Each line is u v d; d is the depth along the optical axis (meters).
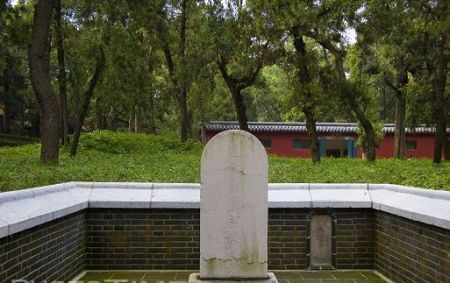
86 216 6.89
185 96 24.11
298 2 14.50
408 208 5.89
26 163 11.93
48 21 12.13
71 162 12.59
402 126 24.70
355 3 14.71
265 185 5.24
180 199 6.88
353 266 7.09
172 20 20.38
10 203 5.12
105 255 6.89
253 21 15.71
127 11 15.66
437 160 18.69
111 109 30.77
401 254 6.17
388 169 11.97
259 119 41.06
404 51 19.09
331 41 16.09
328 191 7.25
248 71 18.48
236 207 5.22
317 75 16.75
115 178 8.30
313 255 7.07
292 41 17.31
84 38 15.96
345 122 35.78
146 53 22.86
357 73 19.75
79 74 17.86
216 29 16.47
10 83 33.31
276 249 7.04
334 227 7.08
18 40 13.93
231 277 5.22
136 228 6.92
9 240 4.54
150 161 13.48
